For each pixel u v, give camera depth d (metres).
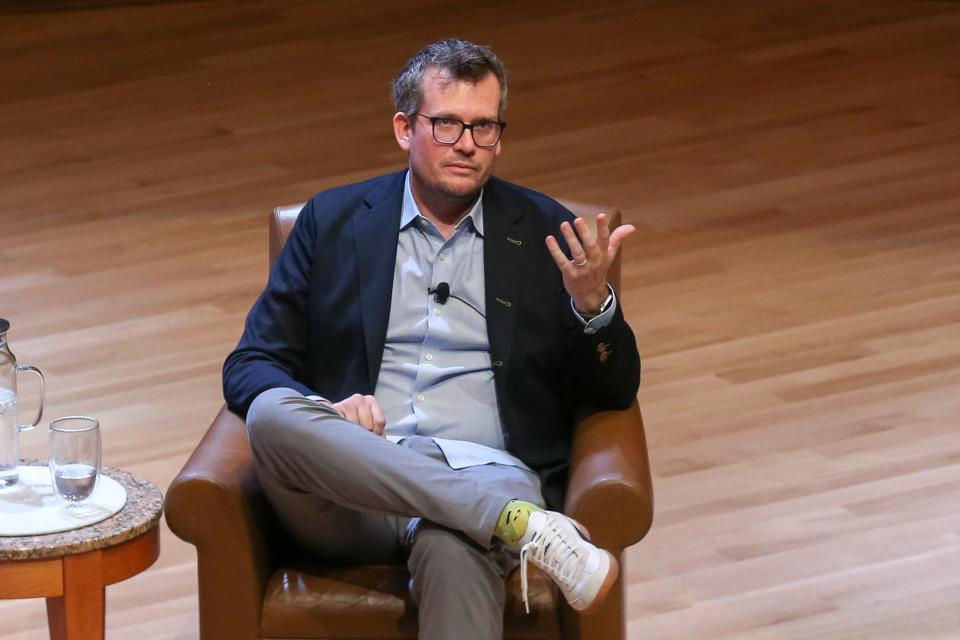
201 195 21.58
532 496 10.03
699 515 13.65
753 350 16.88
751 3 29.17
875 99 24.53
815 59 26.38
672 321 17.61
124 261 19.47
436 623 9.16
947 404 15.55
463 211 10.74
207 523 9.33
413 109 10.38
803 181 21.59
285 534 10.14
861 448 14.73
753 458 14.62
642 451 9.80
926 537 13.19
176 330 17.58
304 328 10.70
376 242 10.64
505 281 10.55
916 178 21.58
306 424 9.41
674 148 22.88
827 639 11.76
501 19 28.84
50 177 22.31
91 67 26.91
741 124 23.70
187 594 12.66
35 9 29.80
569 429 10.71
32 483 9.85
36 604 12.56
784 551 13.04
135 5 30.02
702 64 26.28
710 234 20.00
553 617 9.47
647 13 28.91
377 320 10.51
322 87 25.75
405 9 29.48
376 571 9.77
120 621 12.23
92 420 9.42
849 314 17.64
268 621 9.45
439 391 10.52
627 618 12.10
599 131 23.58
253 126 24.16
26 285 18.81
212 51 27.56
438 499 9.20
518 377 10.47
